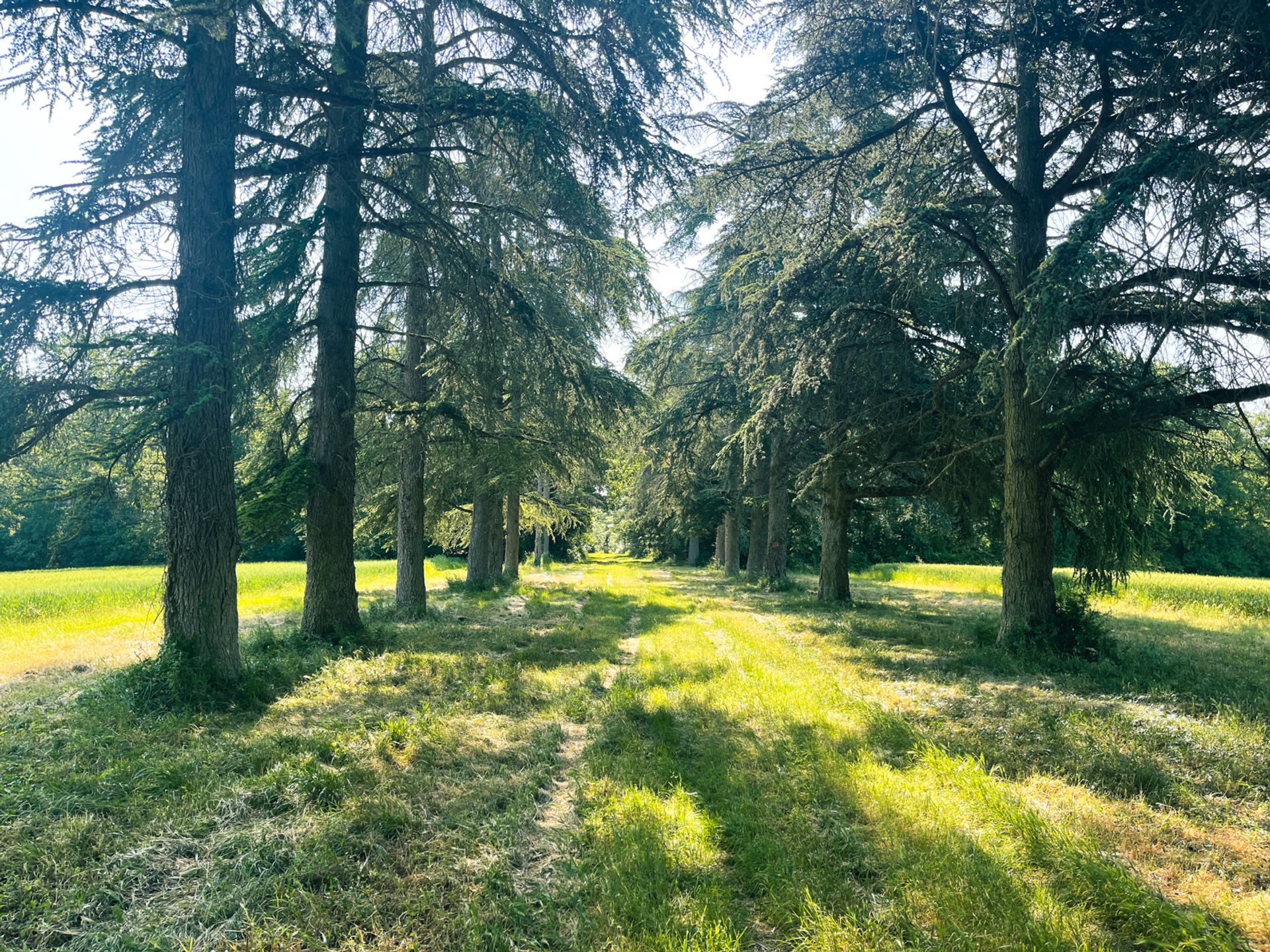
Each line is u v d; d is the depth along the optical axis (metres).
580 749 5.43
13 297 5.66
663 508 23.58
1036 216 9.59
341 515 9.58
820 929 2.87
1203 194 5.98
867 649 9.59
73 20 5.87
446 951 2.77
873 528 21.44
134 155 7.22
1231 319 7.10
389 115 8.73
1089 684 7.40
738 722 5.91
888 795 4.14
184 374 6.66
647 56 8.39
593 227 12.48
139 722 5.55
